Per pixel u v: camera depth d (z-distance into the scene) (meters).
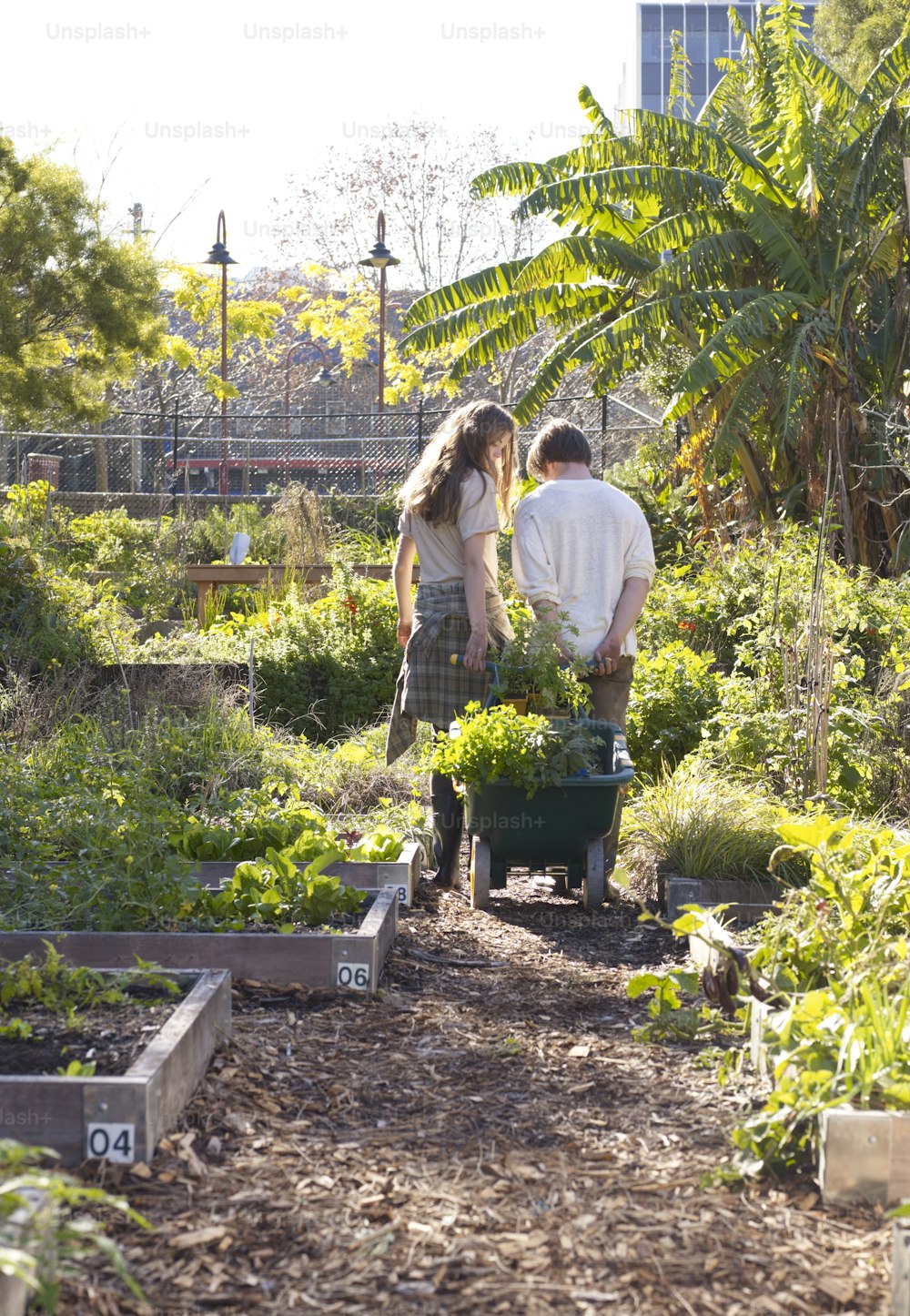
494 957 3.99
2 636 8.43
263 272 34.84
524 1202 2.30
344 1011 3.37
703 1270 2.08
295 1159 2.46
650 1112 2.72
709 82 66.88
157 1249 2.12
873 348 11.39
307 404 33.62
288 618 9.45
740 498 12.55
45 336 16.83
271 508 19.70
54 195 15.93
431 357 27.80
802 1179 2.40
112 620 9.44
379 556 12.62
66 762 5.48
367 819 5.45
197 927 3.72
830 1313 1.96
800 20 12.15
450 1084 2.88
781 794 5.33
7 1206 1.76
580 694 4.76
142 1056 2.54
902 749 5.57
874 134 11.35
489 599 4.91
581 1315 1.94
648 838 4.83
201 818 4.95
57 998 2.99
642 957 4.01
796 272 11.52
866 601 8.05
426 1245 2.15
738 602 8.90
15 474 21.17
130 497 20.44
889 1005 2.62
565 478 5.00
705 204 11.91
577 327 13.55
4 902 3.85
